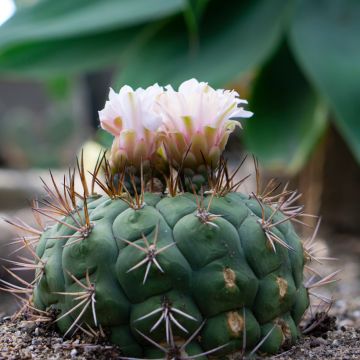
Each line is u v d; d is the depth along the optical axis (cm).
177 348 46
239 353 47
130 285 46
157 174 50
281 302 47
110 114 49
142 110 48
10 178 181
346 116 72
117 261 46
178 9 81
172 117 48
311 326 52
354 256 95
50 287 48
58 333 49
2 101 283
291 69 92
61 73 95
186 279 46
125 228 46
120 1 82
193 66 81
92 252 46
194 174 49
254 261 47
